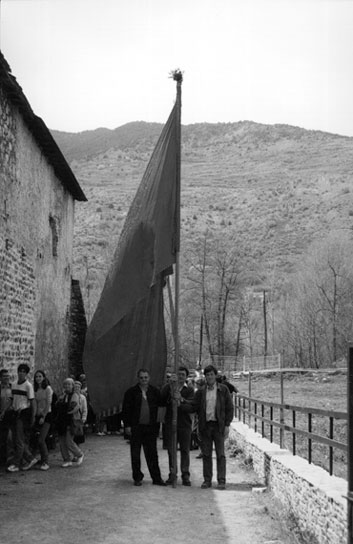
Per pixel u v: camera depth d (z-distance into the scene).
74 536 8.34
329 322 52.09
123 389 12.10
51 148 19.91
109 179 188.00
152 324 12.20
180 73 12.00
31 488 11.28
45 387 13.53
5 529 8.63
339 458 12.95
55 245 22.61
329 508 7.26
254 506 10.01
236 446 15.84
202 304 53.03
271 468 10.80
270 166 187.88
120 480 12.12
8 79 14.68
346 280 52.84
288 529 8.56
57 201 23.00
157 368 12.27
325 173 165.75
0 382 13.36
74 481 11.98
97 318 11.88
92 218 116.88
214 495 10.84
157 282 12.22
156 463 11.76
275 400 28.16
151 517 9.32
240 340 59.78
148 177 12.05
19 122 16.94
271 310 63.31
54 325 22.77
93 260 76.12
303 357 52.94
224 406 11.66
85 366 12.02
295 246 107.38
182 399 12.02
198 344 55.50
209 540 8.21
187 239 109.81
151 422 11.73
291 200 135.88
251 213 130.50
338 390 33.16
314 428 17.84
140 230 11.81
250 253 106.56
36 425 13.52
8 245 16.02
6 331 15.93
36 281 19.53
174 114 12.03
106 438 19.28
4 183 15.58
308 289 53.91
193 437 16.52
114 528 8.73
